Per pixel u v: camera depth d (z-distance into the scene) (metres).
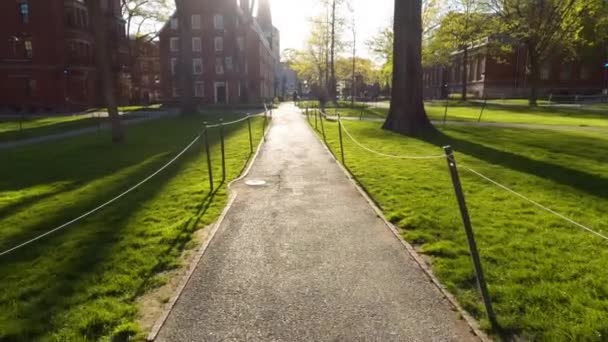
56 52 43.78
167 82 60.75
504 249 5.12
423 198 7.47
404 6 16.58
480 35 48.59
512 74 59.81
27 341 3.40
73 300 4.01
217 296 4.21
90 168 10.97
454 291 4.20
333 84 50.31
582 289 4.11
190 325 3.71
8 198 7.82
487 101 51.81
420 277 4.57
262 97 71.25
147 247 5.34
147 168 10.82
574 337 3.38
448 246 5.26
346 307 3.99
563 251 5.05
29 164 11.77
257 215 6.82
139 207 7.12
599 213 6.52
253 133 18.84
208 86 61.25
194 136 18.19
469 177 9.09
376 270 4.76
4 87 44.06
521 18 42.56
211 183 8.36
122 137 16.28
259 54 67.44
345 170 10.34
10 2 43.19
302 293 4.26
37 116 36.84
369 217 6.68
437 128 19.38
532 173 9.36
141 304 4.02
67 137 19.41
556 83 59.78
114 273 4.60
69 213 6.82
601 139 15.24
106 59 15.87
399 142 14.60
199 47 60.72
